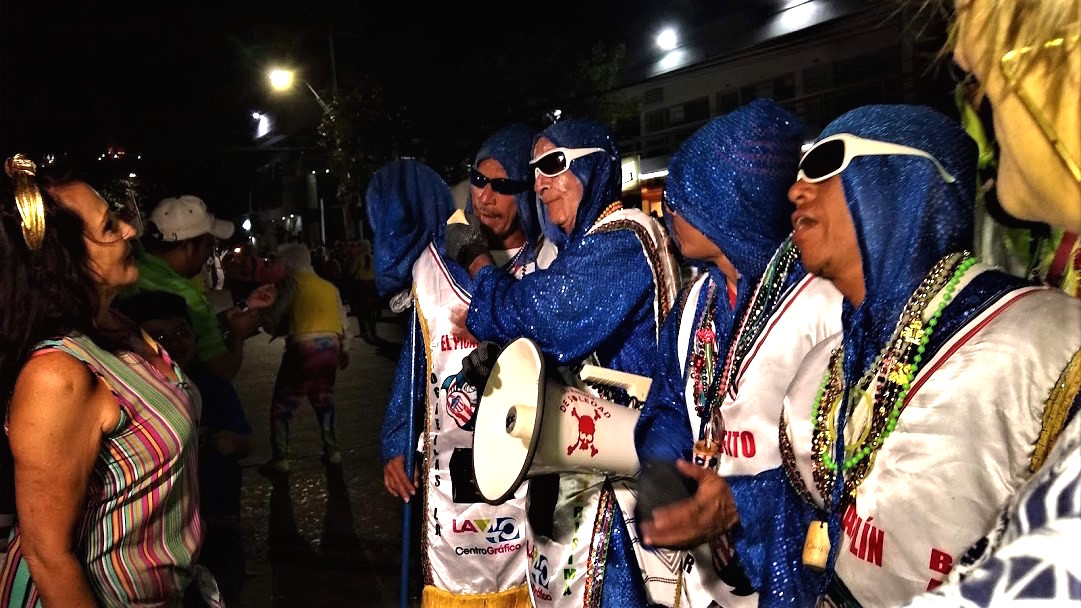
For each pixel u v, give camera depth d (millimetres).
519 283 2408
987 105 1026
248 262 6570
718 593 1977
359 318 14312
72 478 1711
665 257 2406
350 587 4379
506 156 2984
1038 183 740
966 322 1257
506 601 2855
